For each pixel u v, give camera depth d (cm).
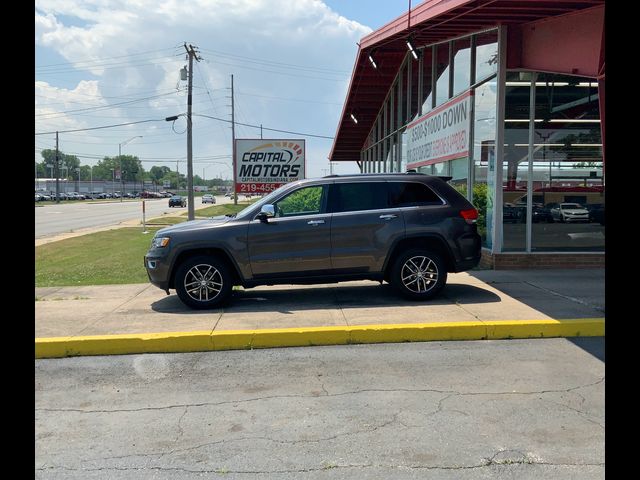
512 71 1049
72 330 692
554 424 434
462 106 1206
